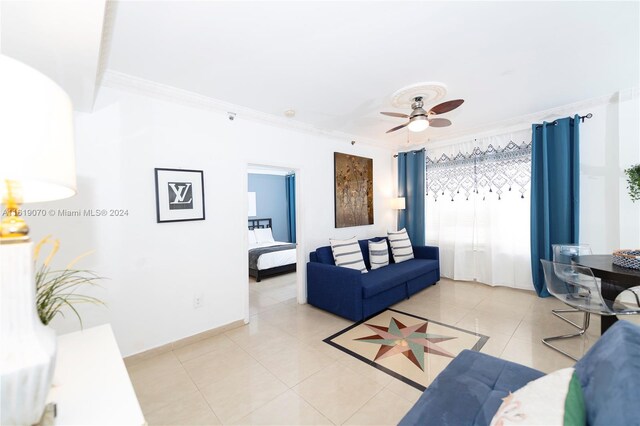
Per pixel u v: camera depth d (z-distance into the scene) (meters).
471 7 1.60
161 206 2.54
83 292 2.17
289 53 2.03
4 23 1.18
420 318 3.12
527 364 2.15
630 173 2.76
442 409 1.14
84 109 2.14
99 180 2.25
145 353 2.44
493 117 3.60
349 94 2.75
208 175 2.87
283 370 2.19
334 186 4.24
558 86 2.70
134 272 2.41
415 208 4.96
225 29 1.74
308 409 1.77
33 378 0.70
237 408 1.79
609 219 3.16
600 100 3.07
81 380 1.01
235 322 3.03
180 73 2.27
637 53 2.12
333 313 3.35
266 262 4.95
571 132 3.37
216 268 2.91
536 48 2.03
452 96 2.87
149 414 1.75
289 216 7.47
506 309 3.29
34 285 0.78
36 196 0.90
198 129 2.80
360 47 1.98
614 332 1.06
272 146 3.45
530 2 1.57
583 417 0.79
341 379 2.06
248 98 2.81
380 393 1.90
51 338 0.80
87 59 1.51
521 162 3.89
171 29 1.72
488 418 1.07
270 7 1.56
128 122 2.39
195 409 1.79
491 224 4.17
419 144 4.98
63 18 1.17
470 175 4.39
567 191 3.36
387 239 4.60
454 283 4.43
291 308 3.57
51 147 0.71
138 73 2.25
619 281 2.06
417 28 1.78
